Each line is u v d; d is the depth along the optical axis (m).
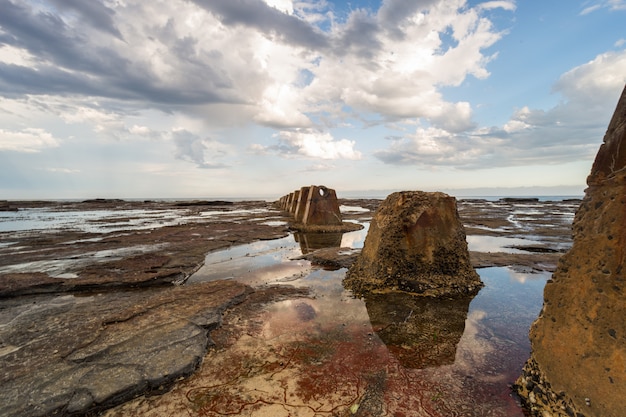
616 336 2.15
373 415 2.50
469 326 4.19
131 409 2.62
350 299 5.24
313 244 11.15
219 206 47.03
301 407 2.59
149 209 37.94
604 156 2.46
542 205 42.97
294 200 24.30
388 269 5.71
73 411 2.53
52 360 3.22
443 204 5.88
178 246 10.21
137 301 5.21
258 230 14.55
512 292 5.59
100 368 3.06
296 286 5.96
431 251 5.71
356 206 46.06
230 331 4.04
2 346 3.59
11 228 16.27
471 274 5.77
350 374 3.06
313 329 4.09
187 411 2.57
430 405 2.61
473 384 2.89
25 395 2.66
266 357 3.39
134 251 9.39
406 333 3.97
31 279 6.27
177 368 3.06
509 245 10.43
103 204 53.03
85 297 5.54
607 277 2.27
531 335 2.76
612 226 2.30
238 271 7.23
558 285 2.62
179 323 4.07
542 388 2.50
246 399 2.70
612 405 2.06
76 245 10.52
